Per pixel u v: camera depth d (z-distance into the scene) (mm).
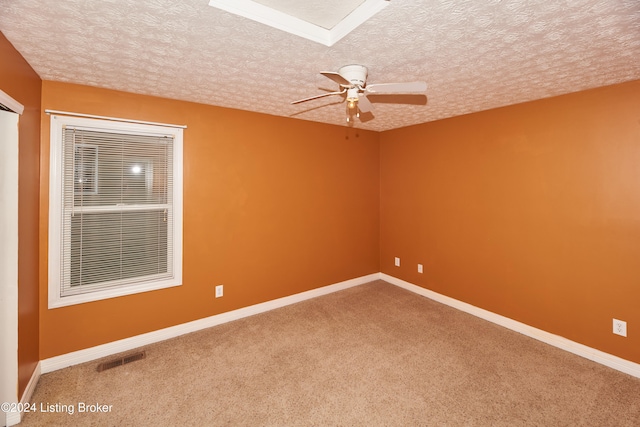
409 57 1948
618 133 2404
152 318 2865
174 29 1615
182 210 2965
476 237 3406
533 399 2113
